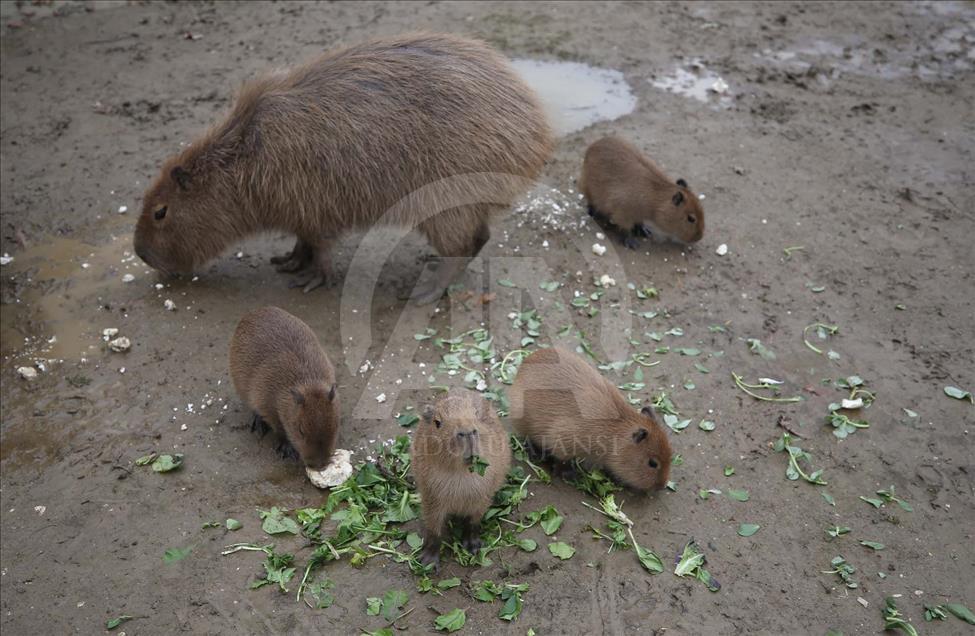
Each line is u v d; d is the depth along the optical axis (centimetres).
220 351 252
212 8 417
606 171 283
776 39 391
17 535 210
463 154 250
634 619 193
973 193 304
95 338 256
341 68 253
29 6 413
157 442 229
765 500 214
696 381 242
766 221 294
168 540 208
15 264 280
